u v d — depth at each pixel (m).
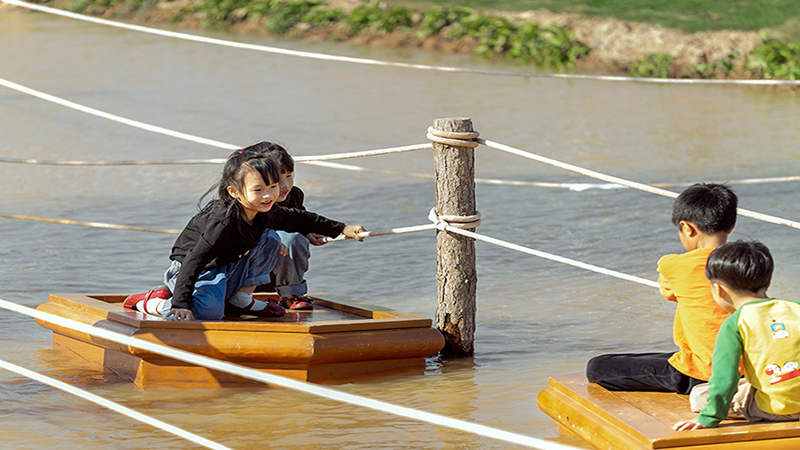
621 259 14.41
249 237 8.99
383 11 52.69
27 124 28.53
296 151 24.56
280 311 9.64
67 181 20.64
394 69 42.16
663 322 11.26
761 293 6.54
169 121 29.30
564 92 36.56
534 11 49.56
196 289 9.11
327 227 9.93
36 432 7.71
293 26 53.53
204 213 9.06
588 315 11.62
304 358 8.73
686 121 30.00
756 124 29.34
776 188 19.78
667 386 7.34
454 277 10.02
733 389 6.32
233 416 8.14
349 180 21.09
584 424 7.21
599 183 20.56
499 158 24.03
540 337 10.74
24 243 15.26
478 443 7.49
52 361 9.71
